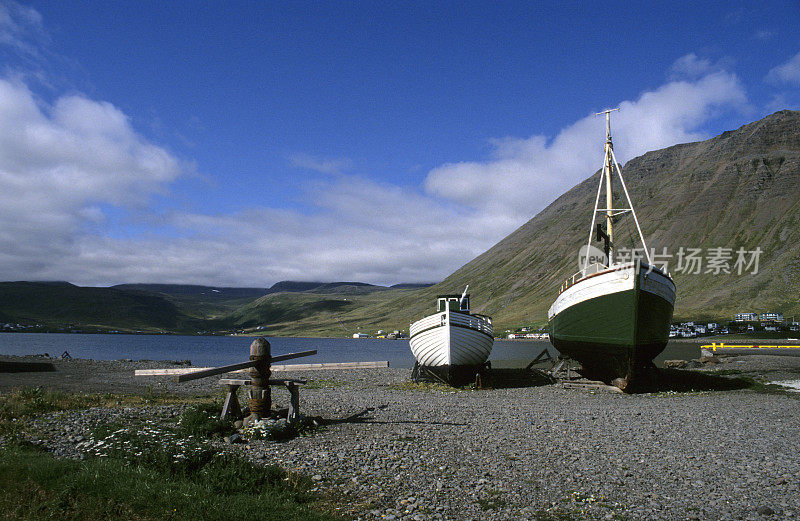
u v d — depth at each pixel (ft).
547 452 45.78
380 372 151.12
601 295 102.73
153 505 28.35
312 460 40.98
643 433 55.36
